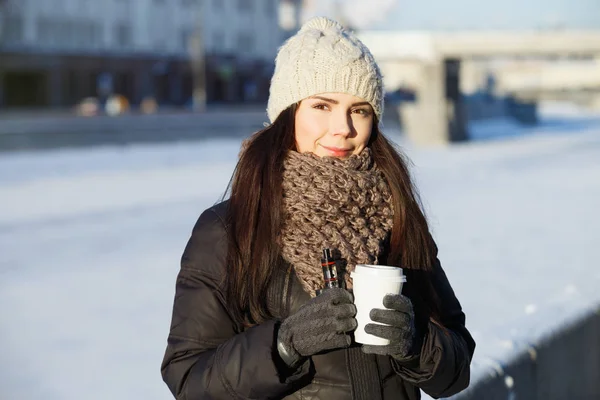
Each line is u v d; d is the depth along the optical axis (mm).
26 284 8227
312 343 1766
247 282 1949
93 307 7277
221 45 68938
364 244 1951
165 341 6195
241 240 1958
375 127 2152
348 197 1959
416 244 2105
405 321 1752
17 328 6543
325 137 2025
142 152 26766
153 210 13758
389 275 1768
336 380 1913
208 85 67688
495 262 9375
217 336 1941
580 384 4316
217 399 1833
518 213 13969
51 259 9555
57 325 6633
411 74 59719
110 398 4883
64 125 27891
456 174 21219
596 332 4523
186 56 65875
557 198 16234
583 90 59594
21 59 55125
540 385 3822
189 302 1966
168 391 5027
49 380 5184
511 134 44812
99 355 5801
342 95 2006
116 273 8805
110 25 60562
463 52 41156
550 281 8234
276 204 1957
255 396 1810
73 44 58469
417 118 37594
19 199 14867
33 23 55969
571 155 28688
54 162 22438
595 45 42031
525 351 3717
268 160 1994
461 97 40312
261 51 73062
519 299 7359
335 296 1766
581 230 11992
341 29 2090
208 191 16594
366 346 1774
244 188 2000
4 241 10641
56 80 57250
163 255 9883
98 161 23141
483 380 3346
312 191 1947
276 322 1856
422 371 1984
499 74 68938
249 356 1799
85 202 14633
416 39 42094
